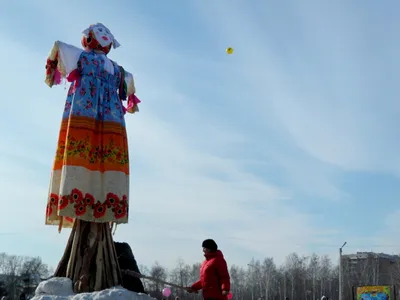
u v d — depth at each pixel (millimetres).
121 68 12250
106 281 10500
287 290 104000
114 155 11117
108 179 10898
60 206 10398
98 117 11273
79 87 11258
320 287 102375
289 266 106875
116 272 10695
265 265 108188
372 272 99938
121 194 10977
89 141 10938
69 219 11469
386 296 29062
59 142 11195
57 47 11195
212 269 9344
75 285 10117
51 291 9875
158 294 22719
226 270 9336
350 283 93250
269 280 102875
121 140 11352
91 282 10305
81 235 10656
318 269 106062
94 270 10406
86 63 11414
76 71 11305
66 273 10461
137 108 12859
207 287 9359
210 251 9547
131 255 11898
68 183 10516
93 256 10508
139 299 9695
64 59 11148
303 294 101750
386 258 112312
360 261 107500
